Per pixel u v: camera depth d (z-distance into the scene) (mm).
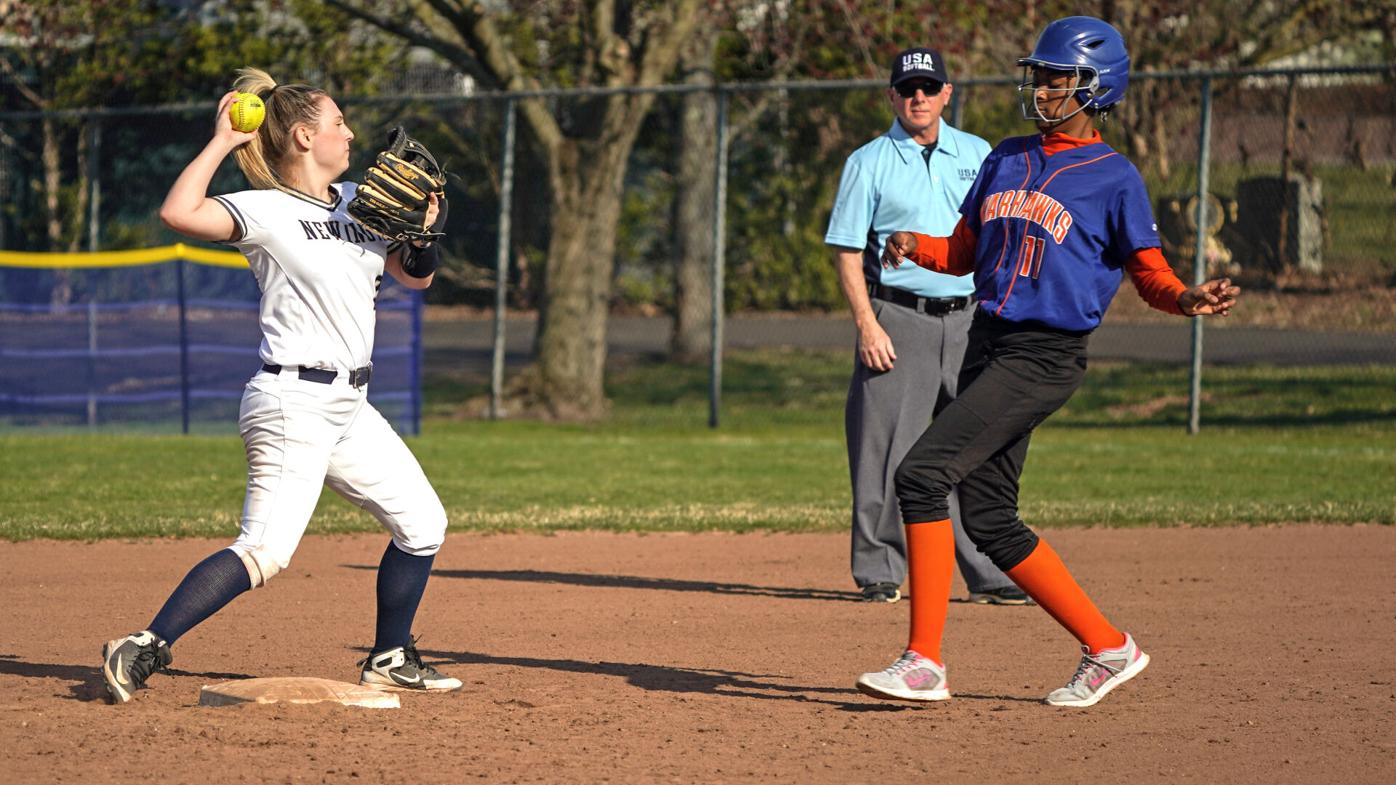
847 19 32781
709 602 14344
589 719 9695
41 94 40000
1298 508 19875
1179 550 17250
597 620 13422
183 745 8750
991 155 10484
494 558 16750
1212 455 25656
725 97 30844
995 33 35406
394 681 10344
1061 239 9812
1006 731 9539
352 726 9297
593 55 34188
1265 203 42281
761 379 37875
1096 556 16875
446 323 49312
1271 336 41469
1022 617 13766
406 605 10305
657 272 47312
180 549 16875
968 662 11797
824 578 15750
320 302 9367
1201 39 37000
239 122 9227
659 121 43562
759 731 9469
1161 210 39969
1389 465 24406
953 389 14398
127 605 13789
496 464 24578
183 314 29938
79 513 18953
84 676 10734
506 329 47969
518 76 33562
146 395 31188
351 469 9836
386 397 30656
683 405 35125
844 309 46250
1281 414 31859
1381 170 43938
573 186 33969
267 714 9477
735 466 24656
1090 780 8453
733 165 42875
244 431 9547
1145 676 11195
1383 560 16594
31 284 34719
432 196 9672
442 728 9344
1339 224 43000
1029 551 10211
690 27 34062
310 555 16734
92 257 30672
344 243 9430
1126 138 37812
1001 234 9984
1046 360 9914
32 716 9344
